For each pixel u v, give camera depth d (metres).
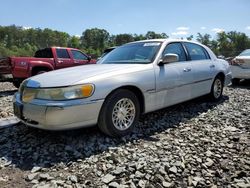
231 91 8.55
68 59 11.72
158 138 4.28
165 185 2.97
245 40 72.38
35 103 3.86
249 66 9.58
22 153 3.82
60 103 3.71
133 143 4.06
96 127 4.55
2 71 9.84
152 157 3.57
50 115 3.71
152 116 5.42
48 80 4.00
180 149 3.84
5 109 6.61
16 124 5.01
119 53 5.45
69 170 3.32
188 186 2.97
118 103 4.18
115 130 4.16
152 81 4.62
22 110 4.05
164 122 5.07
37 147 3.98
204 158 3.57
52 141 4.14
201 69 5.92
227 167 3.35
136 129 4.65
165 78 4.87
